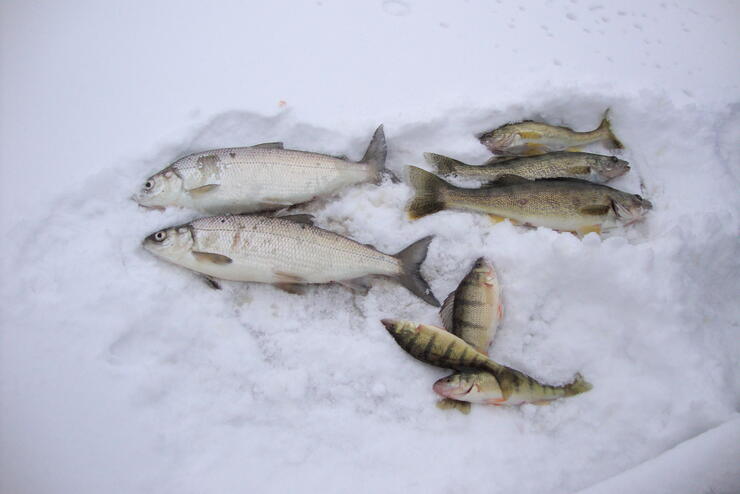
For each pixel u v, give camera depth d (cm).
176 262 86
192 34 110
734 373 85
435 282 93
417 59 111
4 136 96
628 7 128
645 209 96
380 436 81
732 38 126
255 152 92
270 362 85
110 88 102
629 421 81
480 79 109
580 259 88
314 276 88
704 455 73
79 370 79
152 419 78
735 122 111
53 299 83
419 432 82
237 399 82
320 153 98
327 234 87
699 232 93
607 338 87
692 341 85
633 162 106
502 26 120
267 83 104
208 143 98
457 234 94
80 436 76
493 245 93
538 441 81
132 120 98
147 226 90
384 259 87
